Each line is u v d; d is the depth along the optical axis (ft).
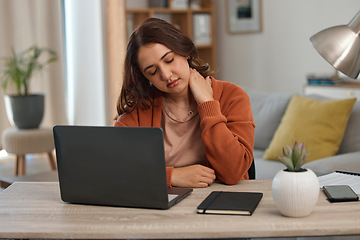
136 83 6.71
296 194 4.66
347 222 4.58
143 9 19.99
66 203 5.63
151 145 5.10
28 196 5.93
